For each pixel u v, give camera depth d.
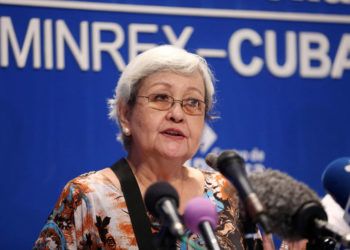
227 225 4.18
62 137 6.73
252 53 7.27
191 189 4.30
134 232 4.06
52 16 6.77
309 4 7.46
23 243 6.56
